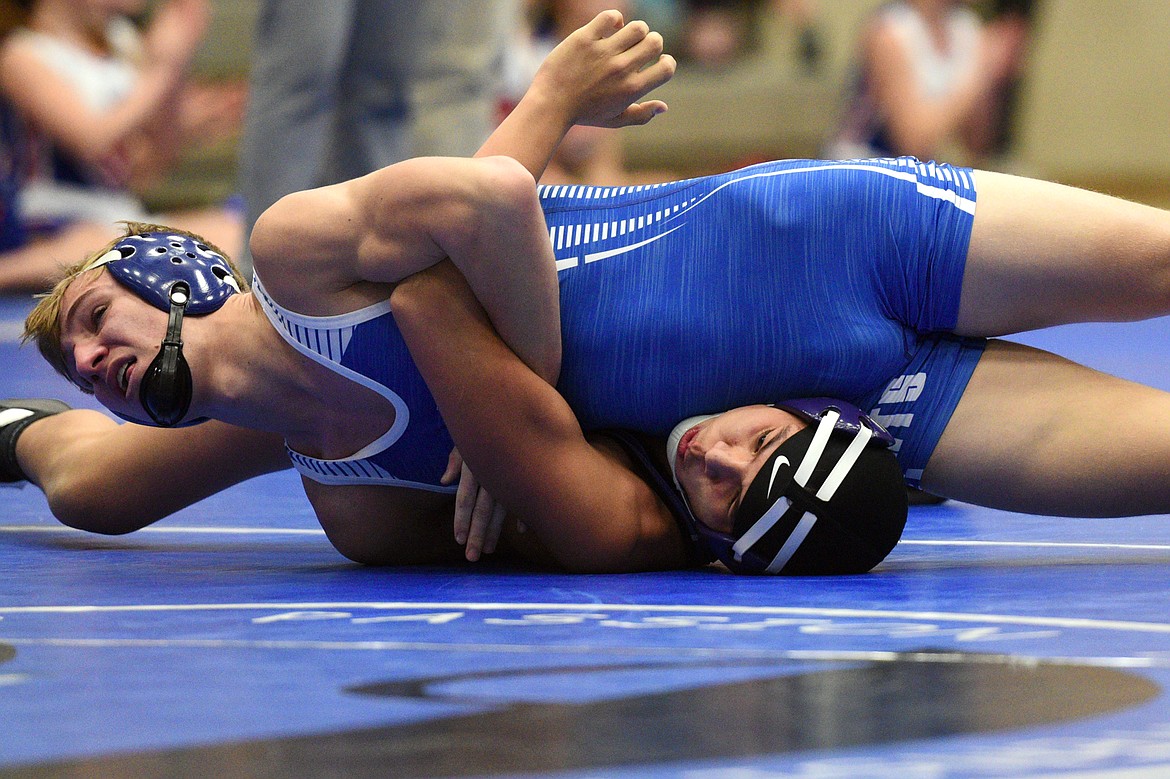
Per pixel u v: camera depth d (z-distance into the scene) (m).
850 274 7.93
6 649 5.86
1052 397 8.07
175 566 8.37
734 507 7.59
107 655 5.71
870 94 35.25
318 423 8.13
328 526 8.46
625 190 8.39
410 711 4.79
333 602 6.96
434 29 18.20
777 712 4.73
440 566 8.39
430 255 7.47
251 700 4.96
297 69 18.09
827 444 7.55
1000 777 4.07
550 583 7.57
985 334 8.26
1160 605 6.58
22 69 29.70
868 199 8.00
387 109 18.62
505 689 5.07
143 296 8.00
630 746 4.38
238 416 8.18
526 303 7.55
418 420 7.87
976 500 8.30
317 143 18.53
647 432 8.17
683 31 44.16
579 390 8.05
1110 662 5.40
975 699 4.88
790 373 7.87
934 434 8.13
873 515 7.54
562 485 7.62
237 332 8.00
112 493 9.36
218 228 29.89
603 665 5.43
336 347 7.73
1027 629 6.04
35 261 30.25
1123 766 4.16
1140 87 42.03
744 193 8.04
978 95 35.53
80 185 30.48
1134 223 7.84
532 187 7.39
